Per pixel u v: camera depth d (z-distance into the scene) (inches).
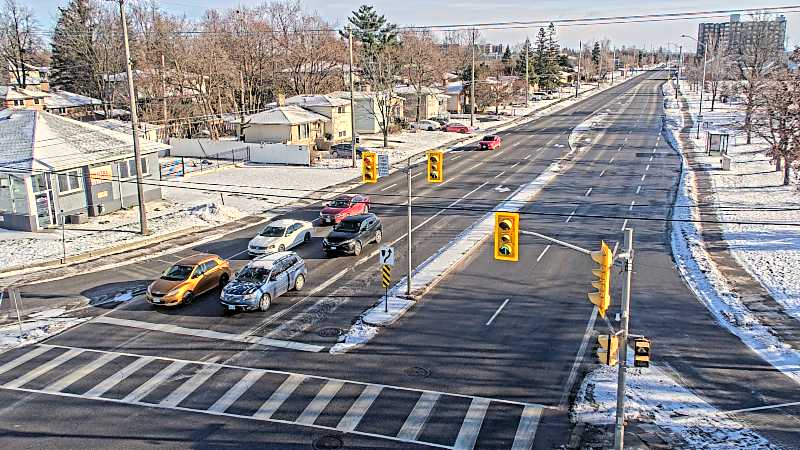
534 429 669.9
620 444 611.2
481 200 1804.9
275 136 2647.6
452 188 1982.0
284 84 3848.4
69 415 706.2
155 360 845.8
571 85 7204.7
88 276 1202.6
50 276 1201.4
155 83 3122.5
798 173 1894.7
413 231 1488.7
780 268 1206.9
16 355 867.4
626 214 1622.8
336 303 1050.1
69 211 1571.1
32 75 4726.9
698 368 814.5
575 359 837.8
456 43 6884.8
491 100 4453.7
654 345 882.1
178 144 2551.7
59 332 946.1
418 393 747.4
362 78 3777.1
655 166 2332.7
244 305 995.9
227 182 2076.8
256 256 1302.9
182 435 661.9
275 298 1071.6
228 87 3110.2
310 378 788.0
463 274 1187.3
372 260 1280.8
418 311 1010.7
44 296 1096.2
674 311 1009.5
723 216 1599.4
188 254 1341.0
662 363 828.0
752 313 1000.9
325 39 3969.0
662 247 1354.6
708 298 1067.3
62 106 3221.0
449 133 3351.4
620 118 3924.7
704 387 764.6
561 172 2239.2
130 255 1336.1
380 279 1164.5
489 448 633.0
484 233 1457.9
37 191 1499.8
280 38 3946.9
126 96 3233.3
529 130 3476.9
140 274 1213.1
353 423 682.2
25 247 1358.3
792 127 1830.7
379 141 2987.2
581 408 713.6
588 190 1926.7
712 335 917.8
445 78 5049.2
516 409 711.1
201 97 3080.7
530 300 1053.8
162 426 680.4
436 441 645.9
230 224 1596.9
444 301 1053.2
